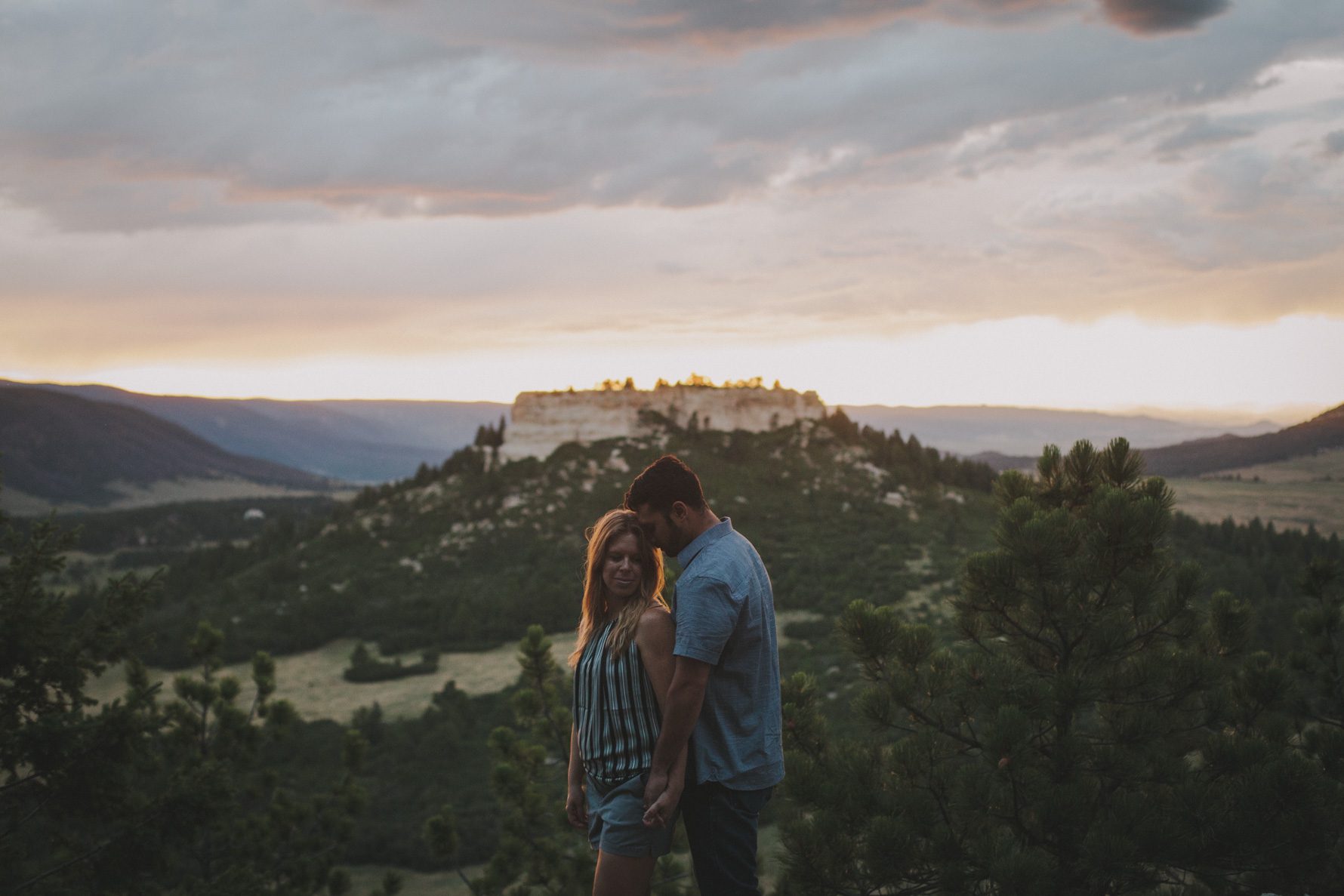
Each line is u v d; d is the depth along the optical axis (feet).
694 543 14.19
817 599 277.64
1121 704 21.75
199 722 47.57
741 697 13.93
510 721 201.77
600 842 14.37
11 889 30.71
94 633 33.22
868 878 19.60
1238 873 19.25
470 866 126.52
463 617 295.48
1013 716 19.51
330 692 245.86
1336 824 18.52
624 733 14.05
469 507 429.38
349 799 50.29
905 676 22.38
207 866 46.70
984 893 19.04
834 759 22.18
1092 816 19.79
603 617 15.14
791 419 520.42
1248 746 20.07
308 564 394.52
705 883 13.94
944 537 374.84
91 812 31.94
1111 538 21.80
